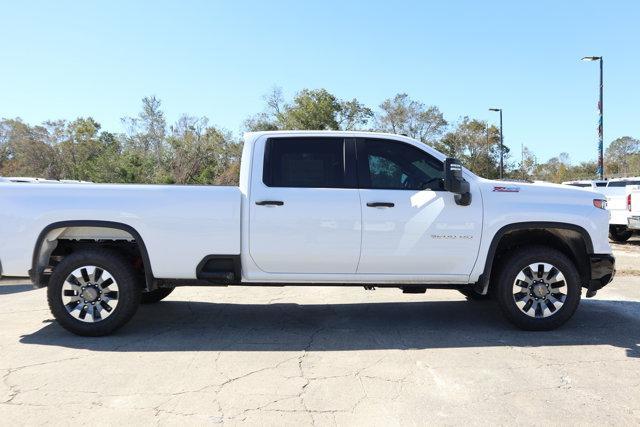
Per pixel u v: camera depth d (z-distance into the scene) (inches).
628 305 276.5
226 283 220.8
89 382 166.2
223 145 2084.2
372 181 221.1
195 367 180.5
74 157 2445.9
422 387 162.4
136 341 211.8
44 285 223.8
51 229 213.0
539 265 220.7
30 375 172.2
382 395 156.3
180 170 2038.6
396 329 229.9
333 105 2228.1
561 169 2305.6
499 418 140.9
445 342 209.9
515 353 195.0
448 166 208.1
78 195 214.4
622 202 595.2
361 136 225.9
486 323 239.5
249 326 236.2
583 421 139.2
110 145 2356.1
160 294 283.0
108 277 214.8
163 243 214.1
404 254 216.4
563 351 197.3
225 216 213.6
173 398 153.7
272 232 214.4
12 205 212.8
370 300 293.9
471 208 218.5
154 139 2148.1
